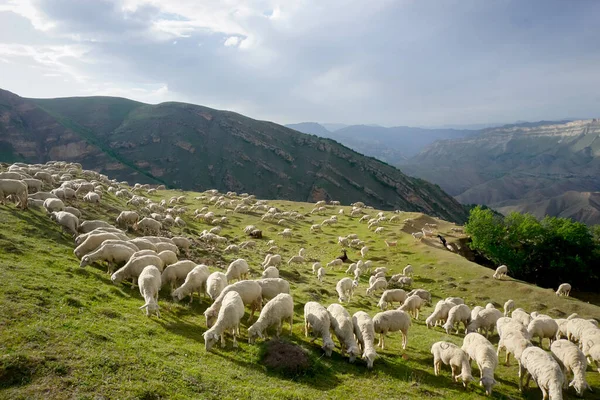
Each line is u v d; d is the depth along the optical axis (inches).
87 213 1437.0
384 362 675.4
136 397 421.7
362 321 716.0
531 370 613.0
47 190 1659.7
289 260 1817.2
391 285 1582.2
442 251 2092.8
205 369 522.9
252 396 473.4
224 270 1245.1
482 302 1503.4
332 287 1385.3
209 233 1920.5
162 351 546.6
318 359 625.3
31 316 541.6
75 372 440.1
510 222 2706.7
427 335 895.1
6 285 619.2
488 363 615.8
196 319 733.3
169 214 2255.2
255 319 782.5
